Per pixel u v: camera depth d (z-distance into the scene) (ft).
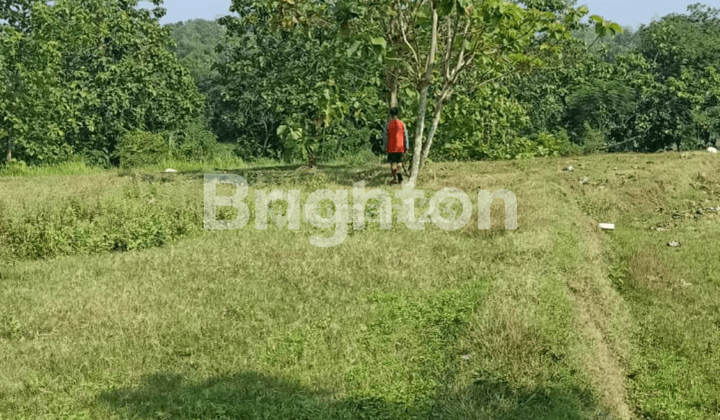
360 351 21.20
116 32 106.42
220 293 26.00
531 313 22.56
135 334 21.79
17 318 23.13
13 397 17.95
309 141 53.36
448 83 48.96
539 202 40.96
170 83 111.24
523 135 108.37
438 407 18.35
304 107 88.94
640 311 29.55
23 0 93.97
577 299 26.32
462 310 24.02
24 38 88.33
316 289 26.73
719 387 23.41
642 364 24.88
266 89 95.91
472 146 72.69
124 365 19.90
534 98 109.50
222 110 164.35
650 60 135.23
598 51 127.95
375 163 72.54
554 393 18.85
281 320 23.40
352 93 59.77
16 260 31.76
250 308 24.63
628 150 134.72
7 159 87.86
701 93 125.29
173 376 19.26
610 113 120.57
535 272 27.96
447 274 28.86
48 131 88.63
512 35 46.70
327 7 49.75
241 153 115.03
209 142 109.81
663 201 48.73
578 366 20.22
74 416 17.04
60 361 19.86
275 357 20.77
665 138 132.67
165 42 113.39
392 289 27.20
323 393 18.81
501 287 25.54
